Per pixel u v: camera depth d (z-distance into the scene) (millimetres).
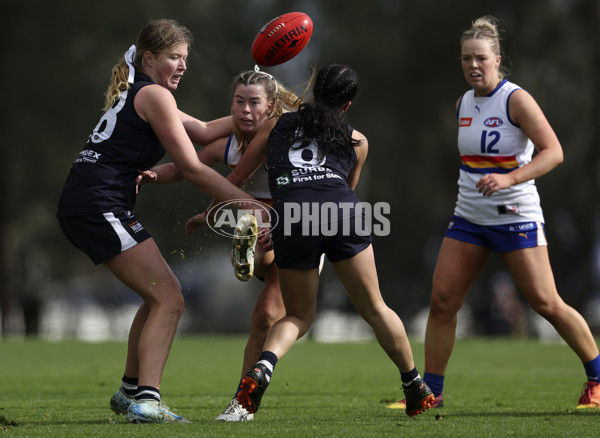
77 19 86750
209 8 96375
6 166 89312
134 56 18578
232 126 19734
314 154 17047
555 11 89875
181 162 17656
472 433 15461
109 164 17672
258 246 18875
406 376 17609
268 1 101375
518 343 48812
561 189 90438
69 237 18031
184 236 20547
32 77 87562
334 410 20547
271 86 19109
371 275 16984
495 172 21062
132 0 87188
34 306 90688
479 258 21312
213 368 34844
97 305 96562
